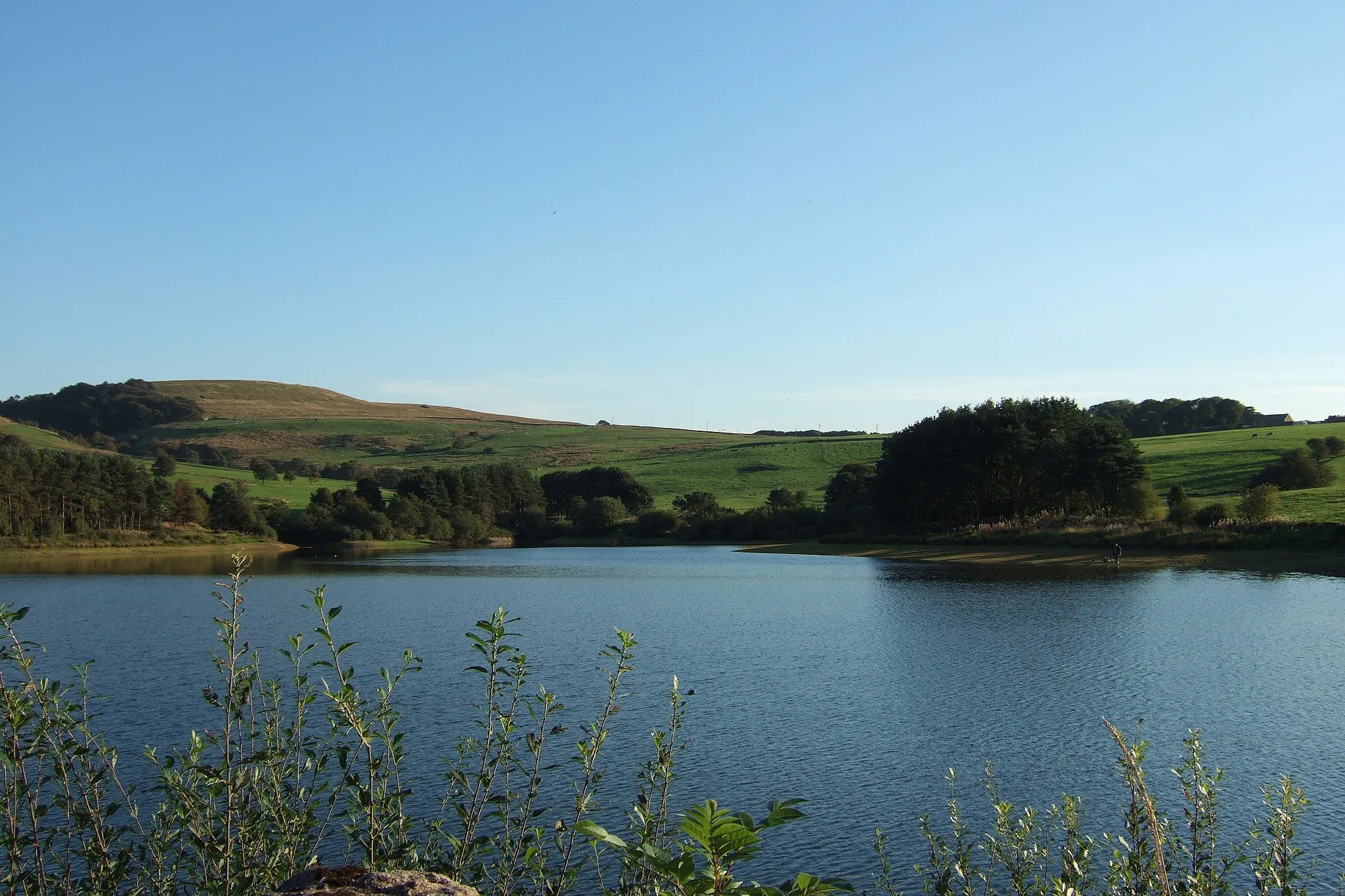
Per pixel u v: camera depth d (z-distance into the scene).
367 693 27.52
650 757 23.73
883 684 33.53
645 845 4.52
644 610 57.12
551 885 9.16
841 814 20.19
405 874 5.91
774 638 44.84
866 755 24.48
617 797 20.30
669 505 178.50
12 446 128.25
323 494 149.75
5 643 39.78
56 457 121.25
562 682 33.56
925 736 26.25
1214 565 71.56
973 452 104.81
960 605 56.00
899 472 112.56
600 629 48.31
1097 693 31.56
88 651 39.78
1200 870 9.68
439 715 27.23
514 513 167.50
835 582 73.38
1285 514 84.19
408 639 44.03
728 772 22.97
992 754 24.62
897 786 22.06
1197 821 9.98
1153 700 30.27
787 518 135.88
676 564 98.69
